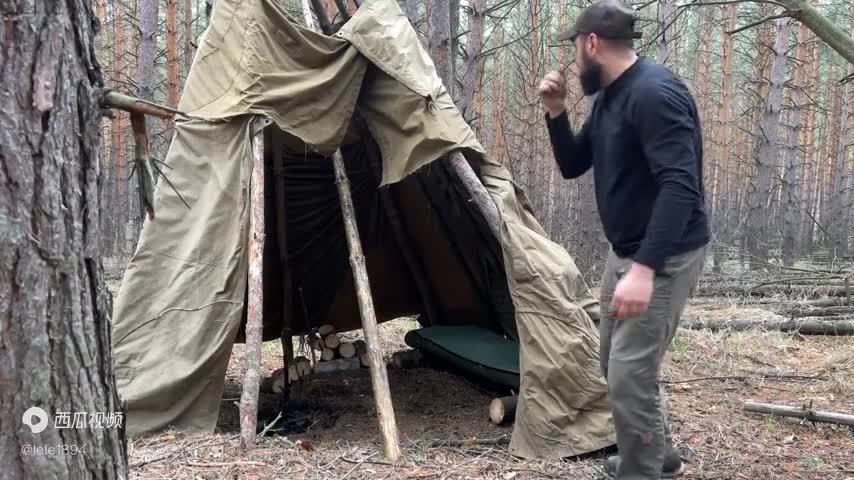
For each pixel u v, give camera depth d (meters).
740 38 19.69
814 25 3.16
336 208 5.80
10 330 1.67
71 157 1.79
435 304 6.52
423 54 4.76
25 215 1.68
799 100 16.16
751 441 4.14
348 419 4.91
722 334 7.36
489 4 15.23
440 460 3.80
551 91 3.00
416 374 6.17
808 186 22.08
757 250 13.05
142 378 4.12
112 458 1.95
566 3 15.45
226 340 4.12
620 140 2.60
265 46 4.35
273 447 3.87
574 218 13.44
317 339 6.38
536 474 3.57
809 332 7.68
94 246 1.88
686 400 5.07
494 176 4.54
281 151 5.15
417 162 4.39
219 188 4.34
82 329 1.83
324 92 4.38
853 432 4.35
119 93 1.93
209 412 4.18
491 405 4.70
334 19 5.53
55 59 1.73
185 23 13.05
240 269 4.20
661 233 2.36
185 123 4.59
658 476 2.63
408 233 6.05
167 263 4.36
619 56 2.63
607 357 2.89
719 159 20.16
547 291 3.92
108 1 13.99
